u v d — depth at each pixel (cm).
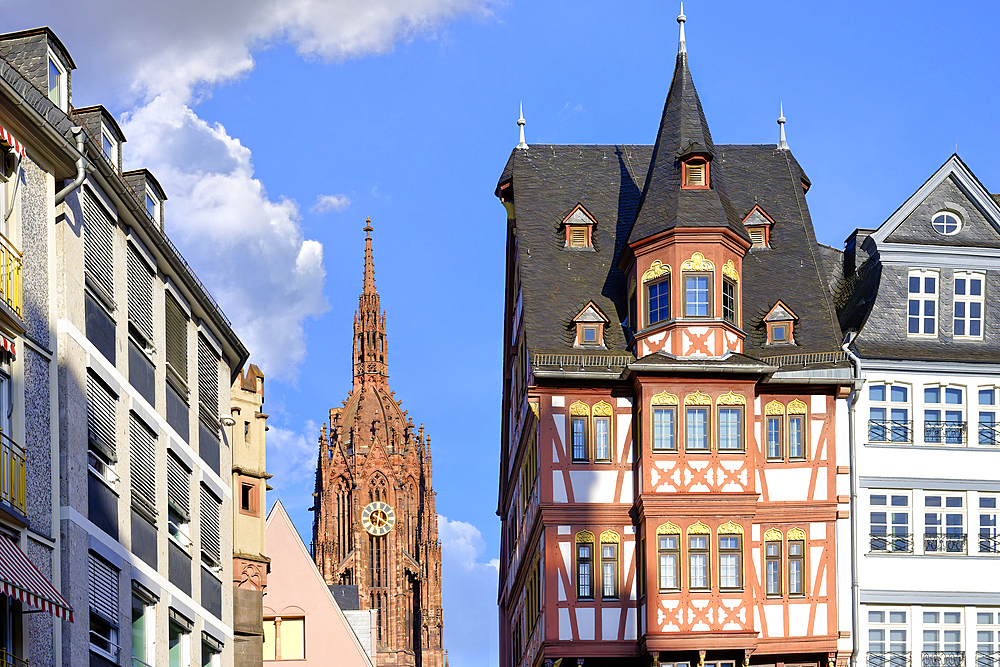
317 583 6350
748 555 4541
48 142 2677
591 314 4862
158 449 3291
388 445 16788
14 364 2544
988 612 4578
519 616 5506
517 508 5541
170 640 3397
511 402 5775
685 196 4831
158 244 3275
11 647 2462
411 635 16500
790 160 5512
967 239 4884
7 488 2412
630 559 4628
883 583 4575
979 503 4653
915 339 4791
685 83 5109
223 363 3956
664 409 4638
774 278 5069
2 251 2486
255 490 4388
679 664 4509
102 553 2847
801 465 4662
